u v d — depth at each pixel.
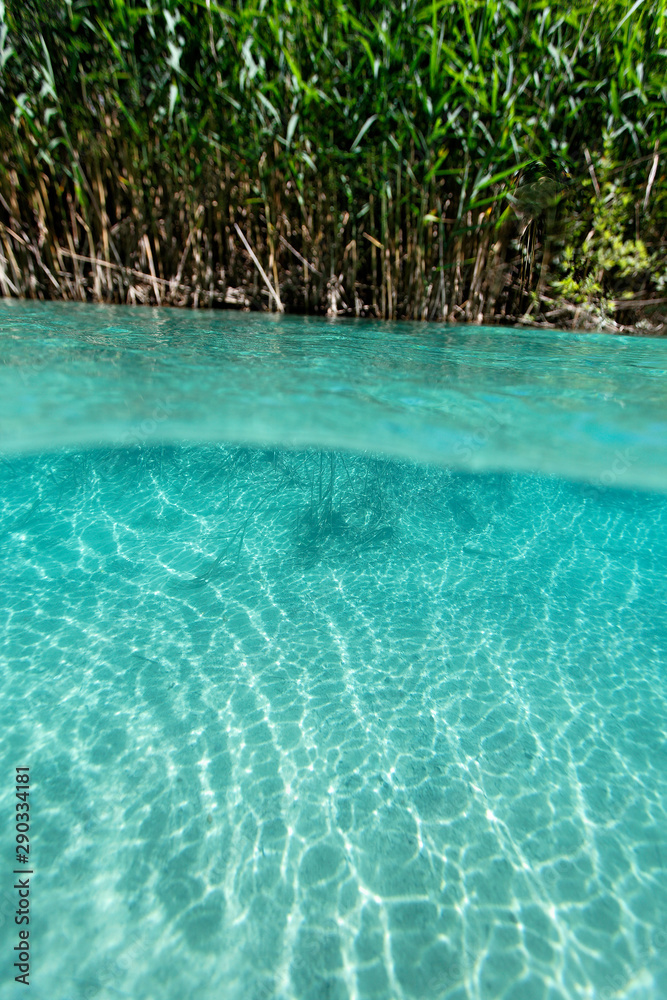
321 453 3.46
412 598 2.34
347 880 1.15
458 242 5.29
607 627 2.15
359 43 4.59
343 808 1.32
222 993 0.95
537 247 5.50
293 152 4.89
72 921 1.04
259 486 3.32
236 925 1.06
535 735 1.57
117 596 2.23
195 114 4.87
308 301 5.70
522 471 3.38
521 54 4.64
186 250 5.36
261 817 1.28
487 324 5.71
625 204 5.21
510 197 4.91
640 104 4.95
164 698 1.66
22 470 3.16
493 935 1.06
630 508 3.36
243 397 2.66
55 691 1.66
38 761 1.39
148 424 2.76
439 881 1.16
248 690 1.72
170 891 1.11
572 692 1.77
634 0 4.54
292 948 1.03
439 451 2.97
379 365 3.22
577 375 3.22
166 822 1.25
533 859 1.21
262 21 4.54
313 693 1.72
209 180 5.14
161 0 4.40
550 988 0.97
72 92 4.77
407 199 5.05
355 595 2.35
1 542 2.60
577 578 2.55
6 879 1.11
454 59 4.46
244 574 2.46
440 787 1.39
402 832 1.26
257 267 5.55
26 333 3.47
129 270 5.43
